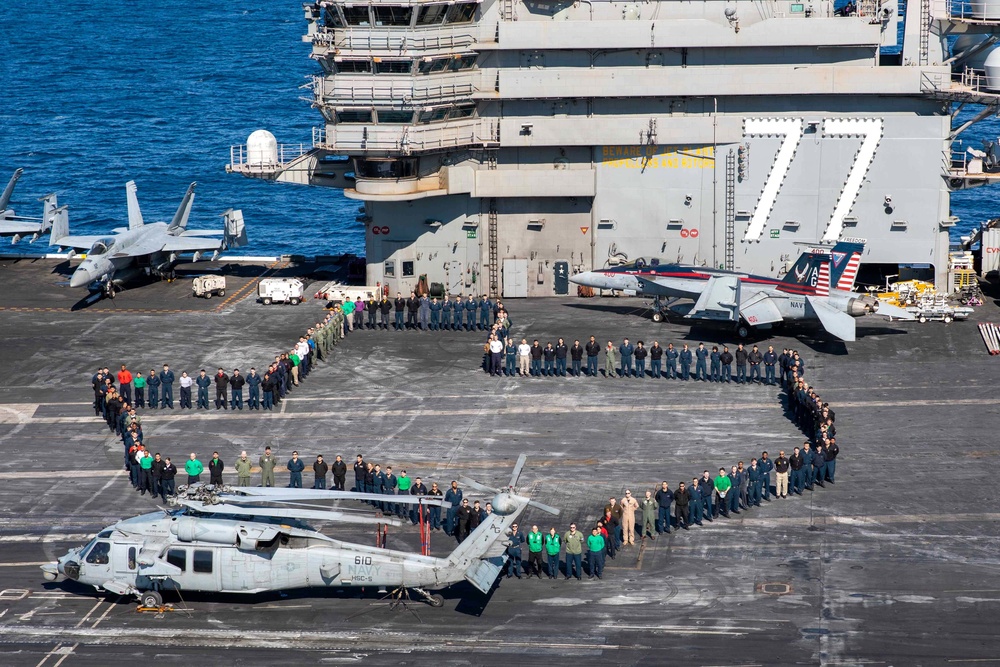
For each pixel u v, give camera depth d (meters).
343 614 40.56
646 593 41.75
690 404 59.00
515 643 38.62
